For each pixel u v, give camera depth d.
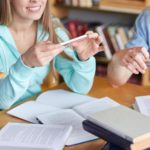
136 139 1.23
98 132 1.30
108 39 2.88
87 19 3.22
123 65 1.79
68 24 2.98
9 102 1.66
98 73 2.96
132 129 1.26
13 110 1.60
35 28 1.91
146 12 2.18
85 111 1.58
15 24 1.85
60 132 1.40
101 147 1.37
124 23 3.09
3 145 1.35
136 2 2.76
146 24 2.13
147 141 1.25
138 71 1.75
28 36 1.90
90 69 1.82
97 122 1.30
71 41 1.66
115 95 1.77
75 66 1.82
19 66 1.60
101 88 1.85
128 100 1.72
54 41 1.91
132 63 1.74
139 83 2.84
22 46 1.89
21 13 1.77
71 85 1.83
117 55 1.85
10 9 1.81
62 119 1.51
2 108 1.66
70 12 3.26
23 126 1.45
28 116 1.56
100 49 1.79
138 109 1.58
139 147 1.24
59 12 3.09
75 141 1.39
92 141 1.40
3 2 1.81
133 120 1.30
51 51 1.53
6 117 1.57
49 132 1.40
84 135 1.42
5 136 1.39
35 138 1.37
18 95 1.66
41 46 1.53
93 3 2.92
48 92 1.79
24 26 1.86
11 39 1.84
